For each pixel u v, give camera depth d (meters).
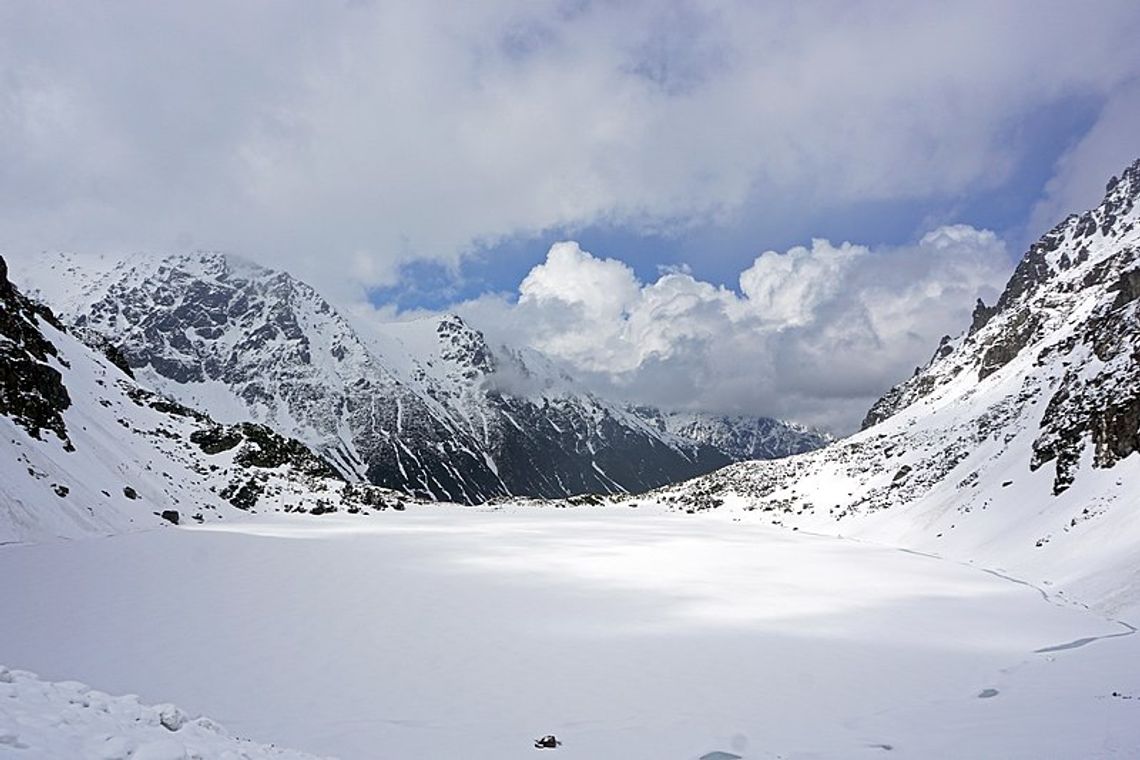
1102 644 32.56
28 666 28.77
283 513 101.94
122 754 12.37
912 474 101.69
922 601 44.75
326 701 26.06
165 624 35.22
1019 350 131.50
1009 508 68.75
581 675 29.38
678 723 24.16
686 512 134.25
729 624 38.16
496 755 21.53
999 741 19.84
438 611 40.06
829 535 94.19
